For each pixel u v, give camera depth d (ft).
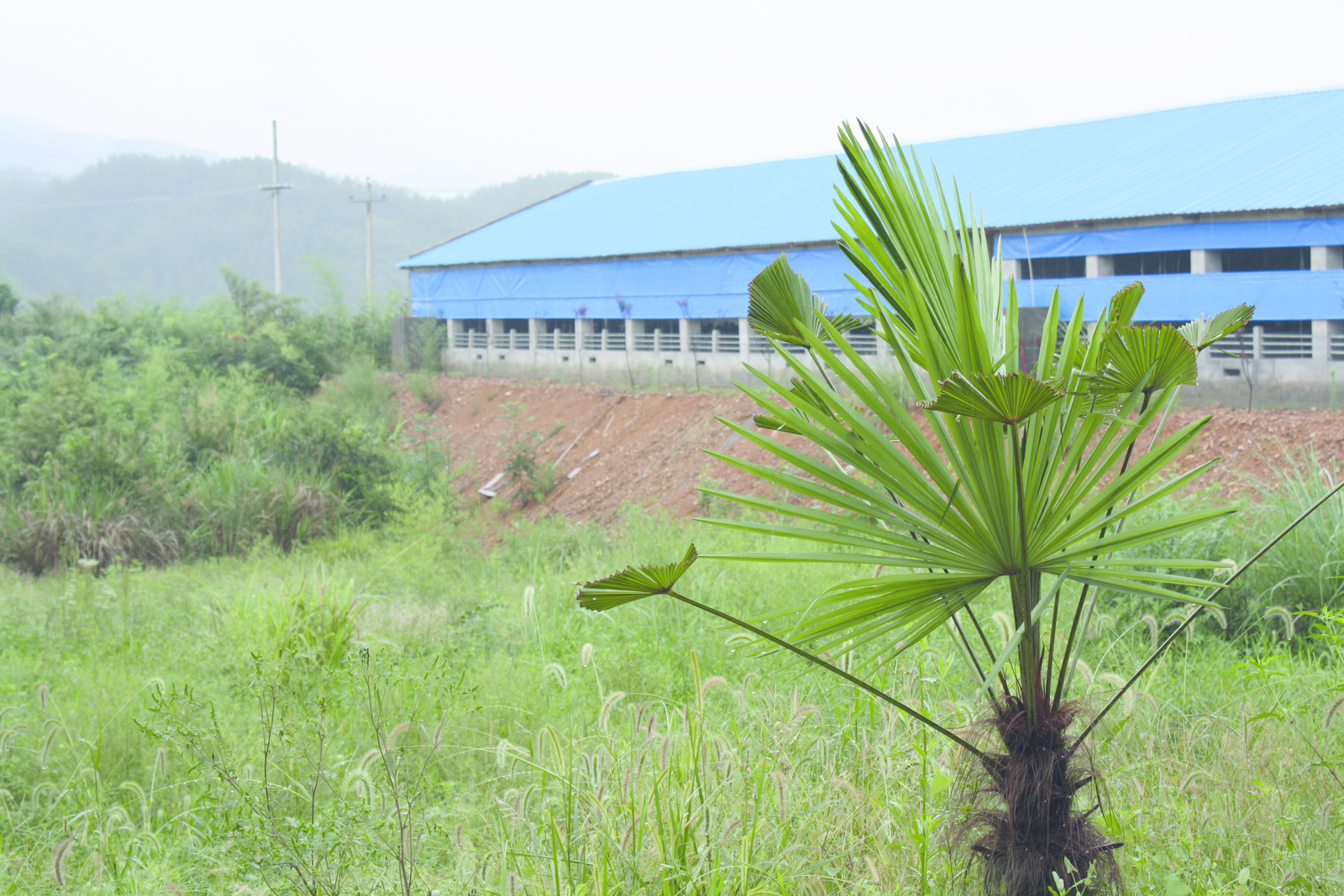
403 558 42.86
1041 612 9.25
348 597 28.45
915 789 13.35
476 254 106.83
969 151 88.58
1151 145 75.72
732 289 81.87
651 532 46.52
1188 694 17.63
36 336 117.60
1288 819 12.46
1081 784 10.16
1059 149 81.00
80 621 31.27
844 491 9.82
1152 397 11.19
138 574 43.52
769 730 14.55
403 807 14.34
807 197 91.66
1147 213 60.34
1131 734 15.37
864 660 16.30
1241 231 57.31
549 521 63.21
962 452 9.33
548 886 11.62
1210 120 77.05
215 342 108.68
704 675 22.04
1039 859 9.80
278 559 55.06
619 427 76.84
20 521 56.65
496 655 24.76
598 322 100.94
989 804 10.91
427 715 18.21
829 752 14.56
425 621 28.89
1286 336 56.08
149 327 118.01
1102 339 9.23
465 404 95.09
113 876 13.85
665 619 26.94
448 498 67.15
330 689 20.65
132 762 19.10
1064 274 72.18
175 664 25.99
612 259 90.94
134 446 65.62
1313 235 55.01
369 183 182.29
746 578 29.58
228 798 15.29
